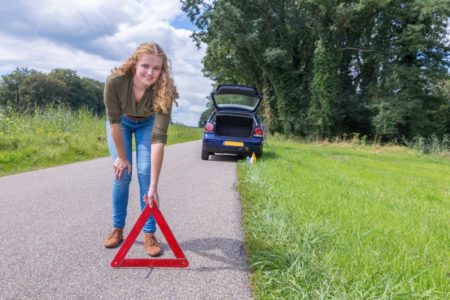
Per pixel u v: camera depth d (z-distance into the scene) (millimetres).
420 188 7680
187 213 4664
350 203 5262
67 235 3652
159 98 3107
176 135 23547
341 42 35500
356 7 30719
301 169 9047
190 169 8648
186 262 3025
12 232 3682
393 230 4086
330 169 9938
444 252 3492
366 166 12242
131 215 4488
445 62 32531
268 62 31734
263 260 3043
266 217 4180
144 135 3402
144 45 3061
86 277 2768
